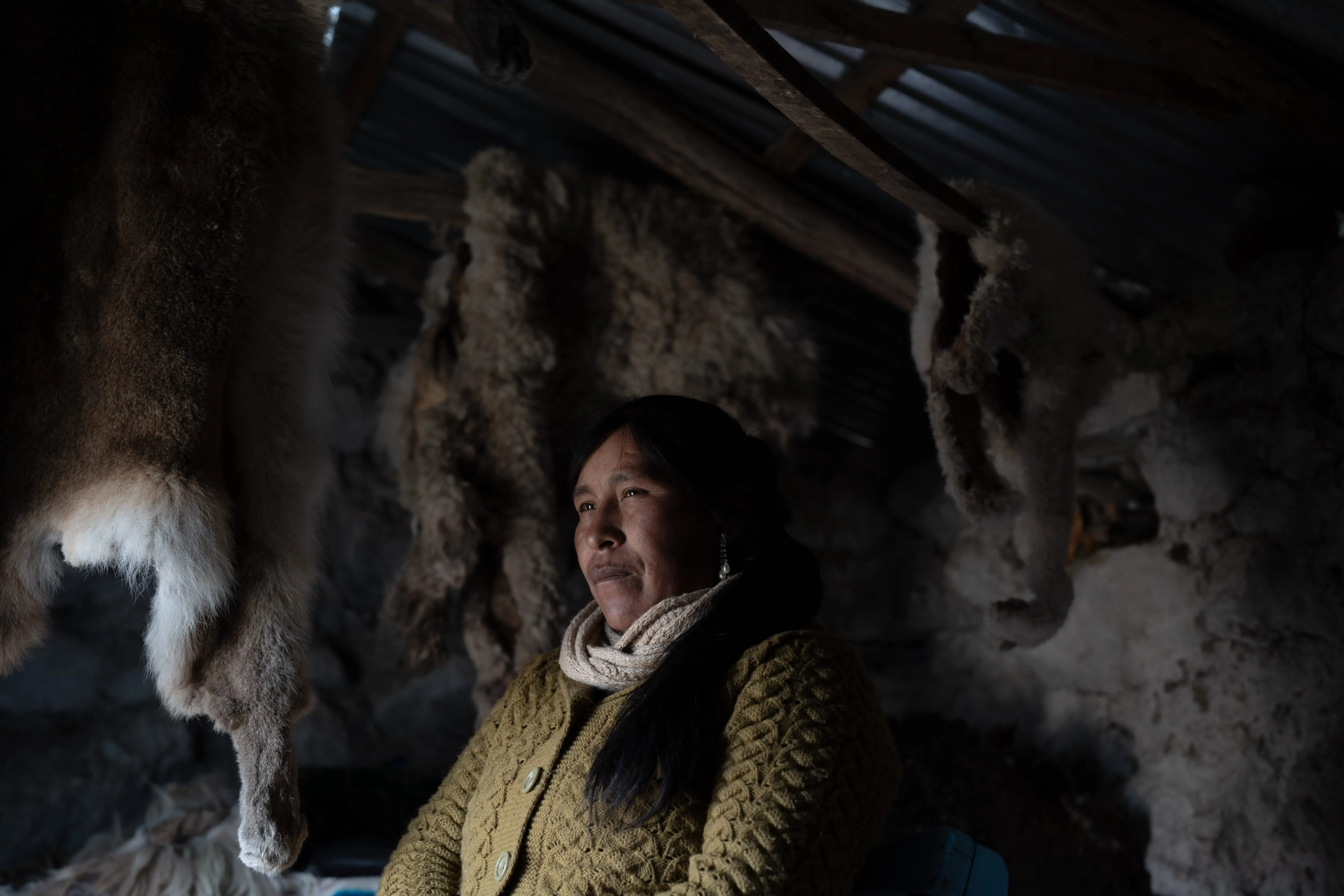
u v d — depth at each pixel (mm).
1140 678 4004
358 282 5172
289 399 1741
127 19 1639
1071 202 3701
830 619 5301
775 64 1863
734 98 3637
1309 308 3307
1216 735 3541
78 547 1559
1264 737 3379
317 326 1793
